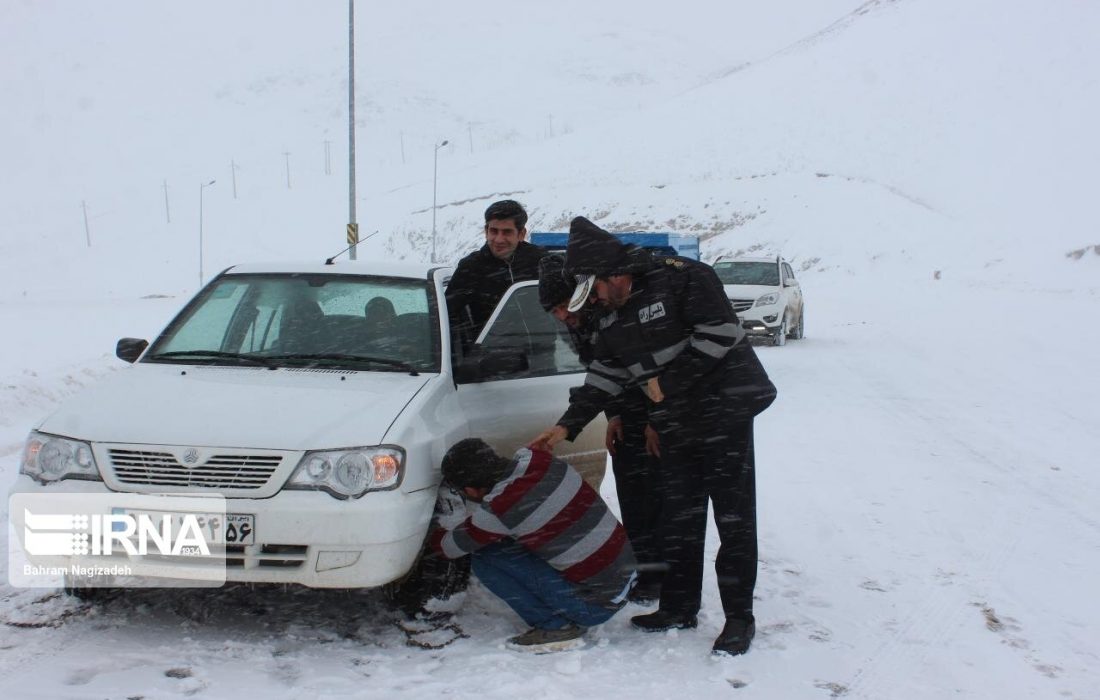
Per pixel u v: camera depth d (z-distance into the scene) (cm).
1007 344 1969
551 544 440
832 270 6028
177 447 425
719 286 443
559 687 402
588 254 438
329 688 393
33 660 412
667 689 405
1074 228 5900
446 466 449
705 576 562
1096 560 598
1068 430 1030
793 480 799
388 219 11531
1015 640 473
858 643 464
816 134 9800
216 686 391
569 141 12681
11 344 2112
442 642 446
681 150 10456
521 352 526
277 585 518
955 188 7494
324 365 518
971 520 683
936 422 1077
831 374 1513
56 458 437
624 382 468
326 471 423
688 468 463
